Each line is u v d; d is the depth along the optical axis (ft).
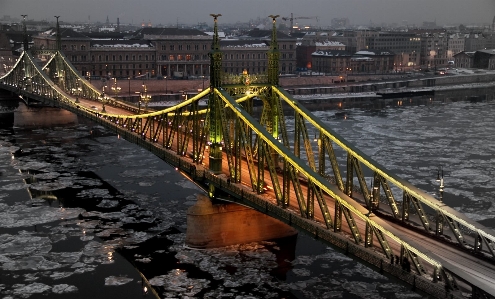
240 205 254.88
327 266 237.86
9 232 279.08
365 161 210.79
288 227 261.65
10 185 361.10
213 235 252.42
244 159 279.90
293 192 231.30
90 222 291.79
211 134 249.14
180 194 340.59
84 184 363.15
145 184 363.15
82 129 565.94
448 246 176.76
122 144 490.08
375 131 572.92
